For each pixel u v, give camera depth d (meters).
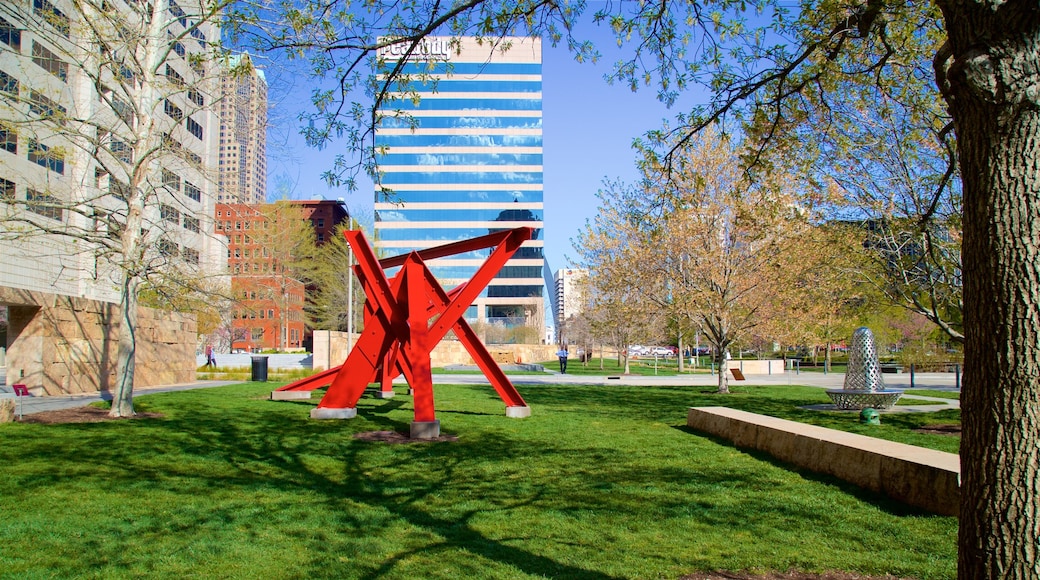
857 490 6.79
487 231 94.81
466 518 5.73
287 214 26.08
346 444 9.77
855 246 12.59
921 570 4.47
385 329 13.10
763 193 9.45
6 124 11.52
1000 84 2.62
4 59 14.48
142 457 8.45
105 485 6.82
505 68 95.62
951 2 2.83
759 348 45.62
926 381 30.55
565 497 6.54
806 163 10.15
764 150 8.99
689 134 8.30
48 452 8.64
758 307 21.14
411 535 5.22
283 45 6.57
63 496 6.32
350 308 29.44
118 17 12.44
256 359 26.70
